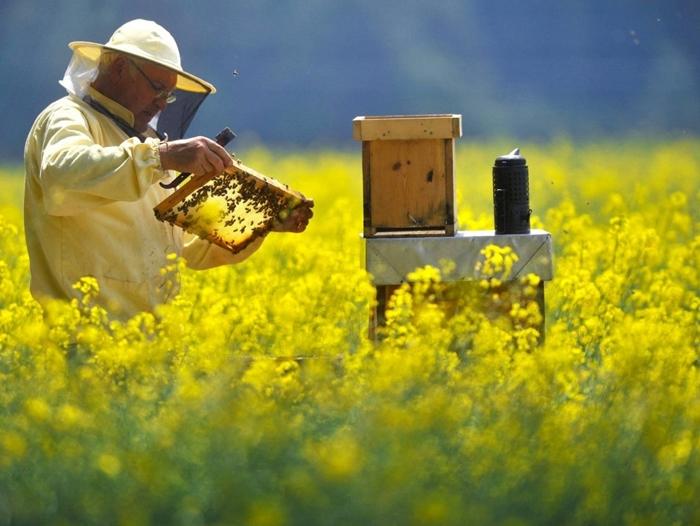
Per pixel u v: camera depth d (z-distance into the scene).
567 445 10.11
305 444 9.95
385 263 14.20
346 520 8.66
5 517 9.34
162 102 14.41
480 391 11.41
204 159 13.23
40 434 10.24
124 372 12.31
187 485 9.31
